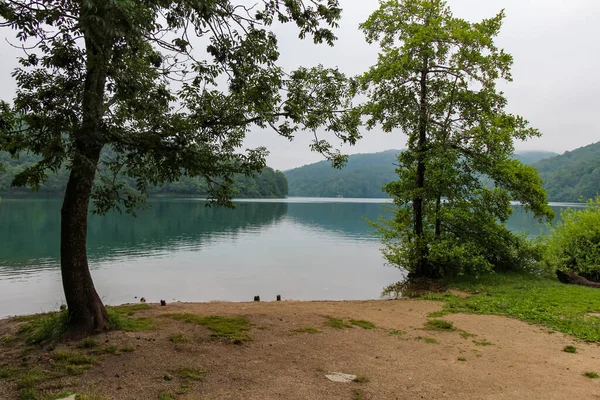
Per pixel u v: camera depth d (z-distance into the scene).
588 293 10.77
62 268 6.26
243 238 30.09
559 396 4.65
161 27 5.66
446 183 12.97
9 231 28.92
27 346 5.96
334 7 6.30
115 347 5.74
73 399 4.15
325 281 15.79
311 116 6.97
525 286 11.82
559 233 15.70
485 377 5.20
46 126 5.13
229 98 7.00
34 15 4.58
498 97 12.80
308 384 4.79
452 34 12.04
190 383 4.68
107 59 4.90
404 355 6.05
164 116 6.18
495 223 14.56
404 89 13.22
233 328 7.11
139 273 16.45
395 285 14.44
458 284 12.75
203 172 6.60
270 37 6.52
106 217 43.09
